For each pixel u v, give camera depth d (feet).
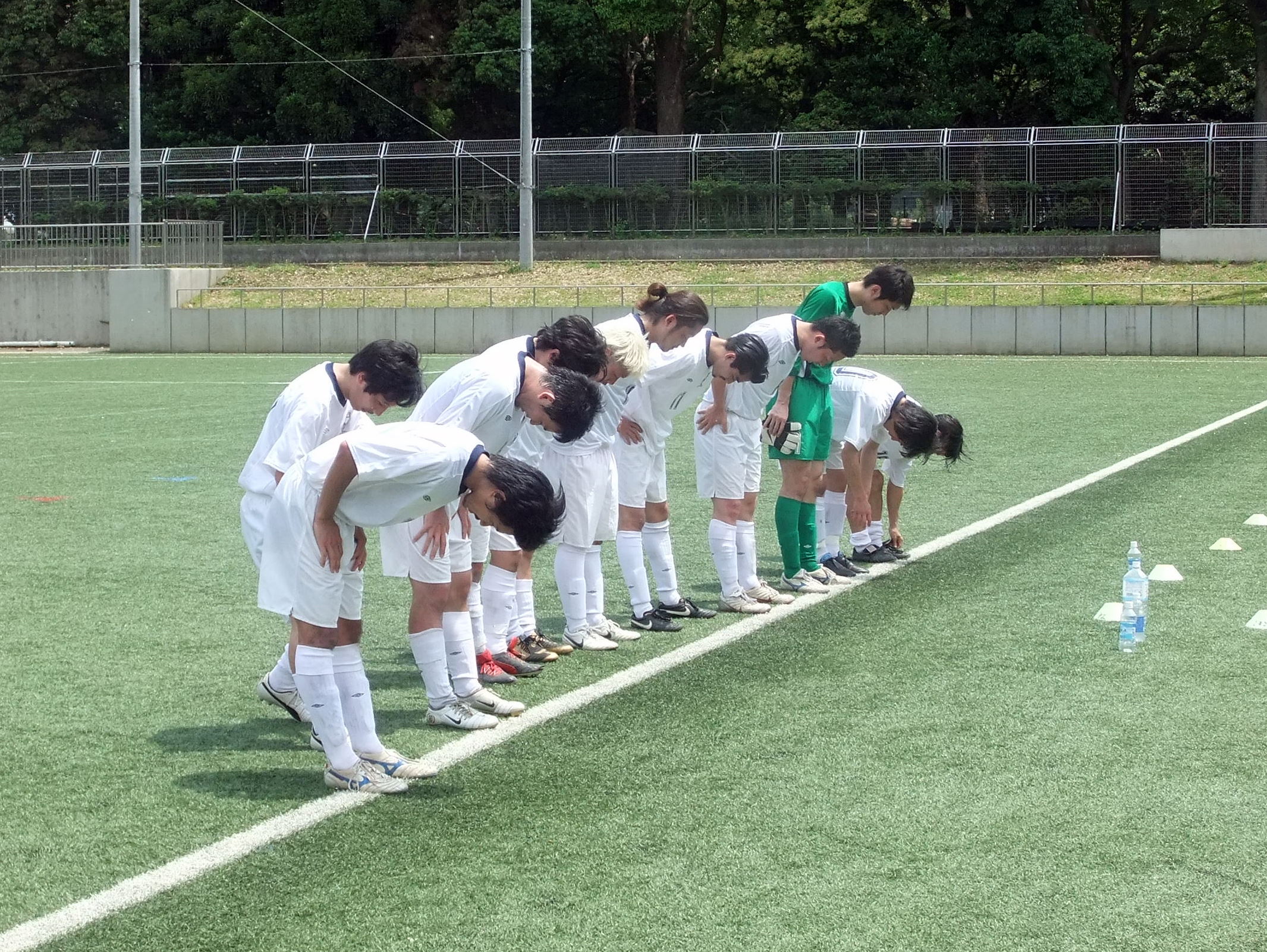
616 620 22.15
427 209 122.21
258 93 138.72
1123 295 97.35
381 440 13.42
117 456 43.21
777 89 134.00
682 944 10.49
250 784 14.30
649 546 21.83
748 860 12.09
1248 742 15.25
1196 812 13.17
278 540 14.07
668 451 45.57
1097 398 60.18
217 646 20.40
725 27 131.64
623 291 102.78
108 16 138.92
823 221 115.65
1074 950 10.40
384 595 24.32
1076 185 110.42
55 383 73.77
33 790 14.11
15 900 11.41
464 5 133.49
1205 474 37.63
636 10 124.16
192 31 139.85
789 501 23.67
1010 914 11.00
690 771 14.48
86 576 25.52
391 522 13.80
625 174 119.24
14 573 25.81
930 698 17.13
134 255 106.01
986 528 29.84
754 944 10.48
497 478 13.26
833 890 11.46
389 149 123.95
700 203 117.70
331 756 14.11
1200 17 120.98
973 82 122.21
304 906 11.22
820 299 23.38
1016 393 63.00
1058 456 41.70
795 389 23.02
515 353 16.10
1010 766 14.53
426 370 79.66
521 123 116.67
